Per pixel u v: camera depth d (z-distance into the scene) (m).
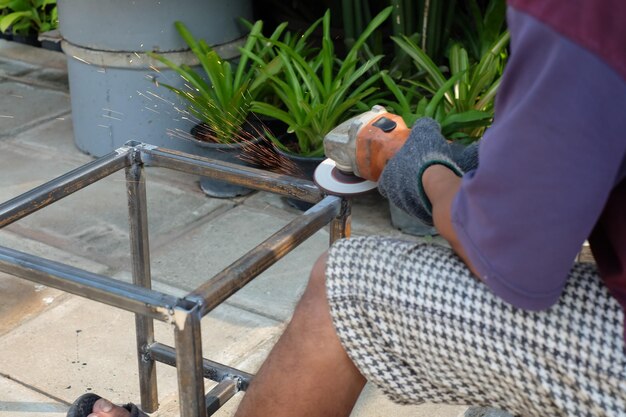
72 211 2.98
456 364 1.13
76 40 3.19
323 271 1.20
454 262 1.13
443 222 1.09
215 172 1.64
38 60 4.32
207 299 1.22
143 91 3.18
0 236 2.82
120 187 3.14
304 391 1.22
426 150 1.18
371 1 3.60
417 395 1.19
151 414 1.97
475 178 0.95
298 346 1.21
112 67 3.15
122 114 3.23
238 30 3.28
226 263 2.66
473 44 3.37
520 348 1.08
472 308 1.10
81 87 3.27
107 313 2.40
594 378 1.05
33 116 3.72
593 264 1.13
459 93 2.93
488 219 0.95
